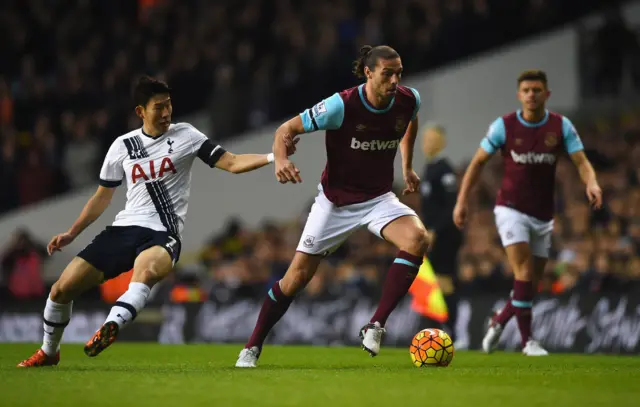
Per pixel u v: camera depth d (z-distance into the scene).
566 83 57.59
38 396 15.88
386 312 22.53
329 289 47.44
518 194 30.11
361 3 62.94
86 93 64.44
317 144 59.06
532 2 58.31
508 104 57.47
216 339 43.94
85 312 45.50
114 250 22.33
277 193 59.75
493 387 17.28
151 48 64.50
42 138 61.97
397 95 22.45
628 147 53.81
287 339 43.19
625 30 55.84
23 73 66.00
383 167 22.92
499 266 45.16
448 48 58.84
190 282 50.28
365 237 51.53
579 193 50.88
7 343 41.00
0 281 55.19
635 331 35.25
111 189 23.34
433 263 37.22
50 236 59.94
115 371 21.11
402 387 17.20
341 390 16.72
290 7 63.94
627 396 16.03
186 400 15.42
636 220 46.50
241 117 59.91
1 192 60.75
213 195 60.78
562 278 42.41
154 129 22.97
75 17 68.06
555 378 19.08
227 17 65.38
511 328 37.44
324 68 58.97
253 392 16.42
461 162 57.25
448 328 37.62
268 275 50.16
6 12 67.88
